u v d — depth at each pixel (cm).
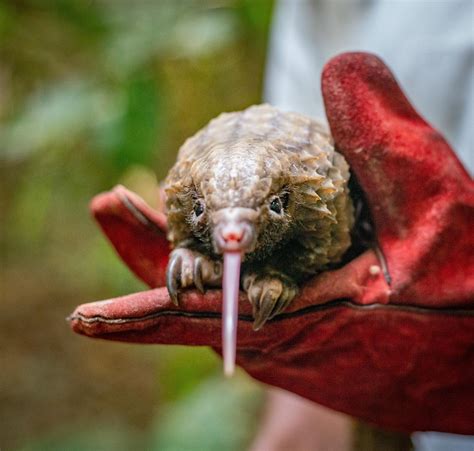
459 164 61
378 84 61
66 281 238
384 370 61
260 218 54
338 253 60
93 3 143
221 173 54
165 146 147
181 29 131
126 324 57
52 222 225
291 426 94
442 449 86
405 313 59
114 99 133
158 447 141
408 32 88
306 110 95
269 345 59
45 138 137
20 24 157
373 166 60
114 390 206
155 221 63
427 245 59
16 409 198
